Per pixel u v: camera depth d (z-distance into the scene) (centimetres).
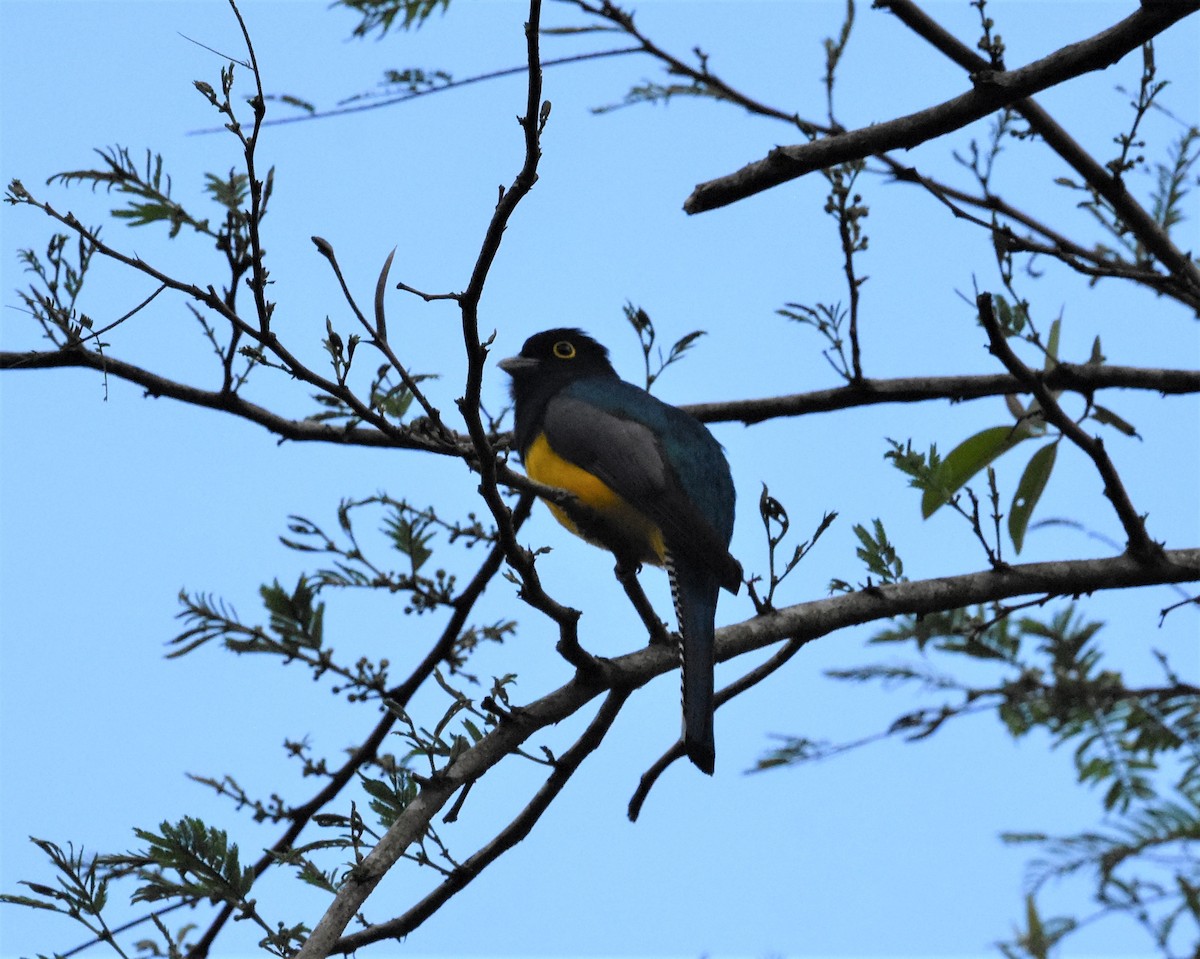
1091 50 938
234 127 793
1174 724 1178
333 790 1145
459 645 1190
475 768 922
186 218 1007
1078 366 1298
